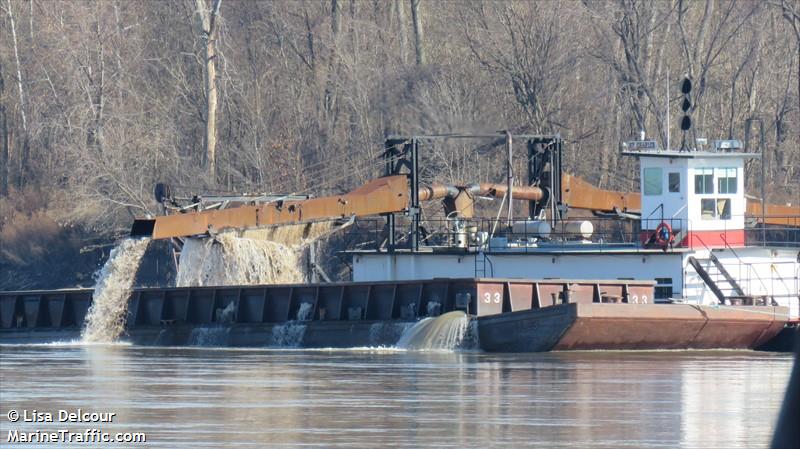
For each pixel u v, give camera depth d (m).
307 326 143.50
